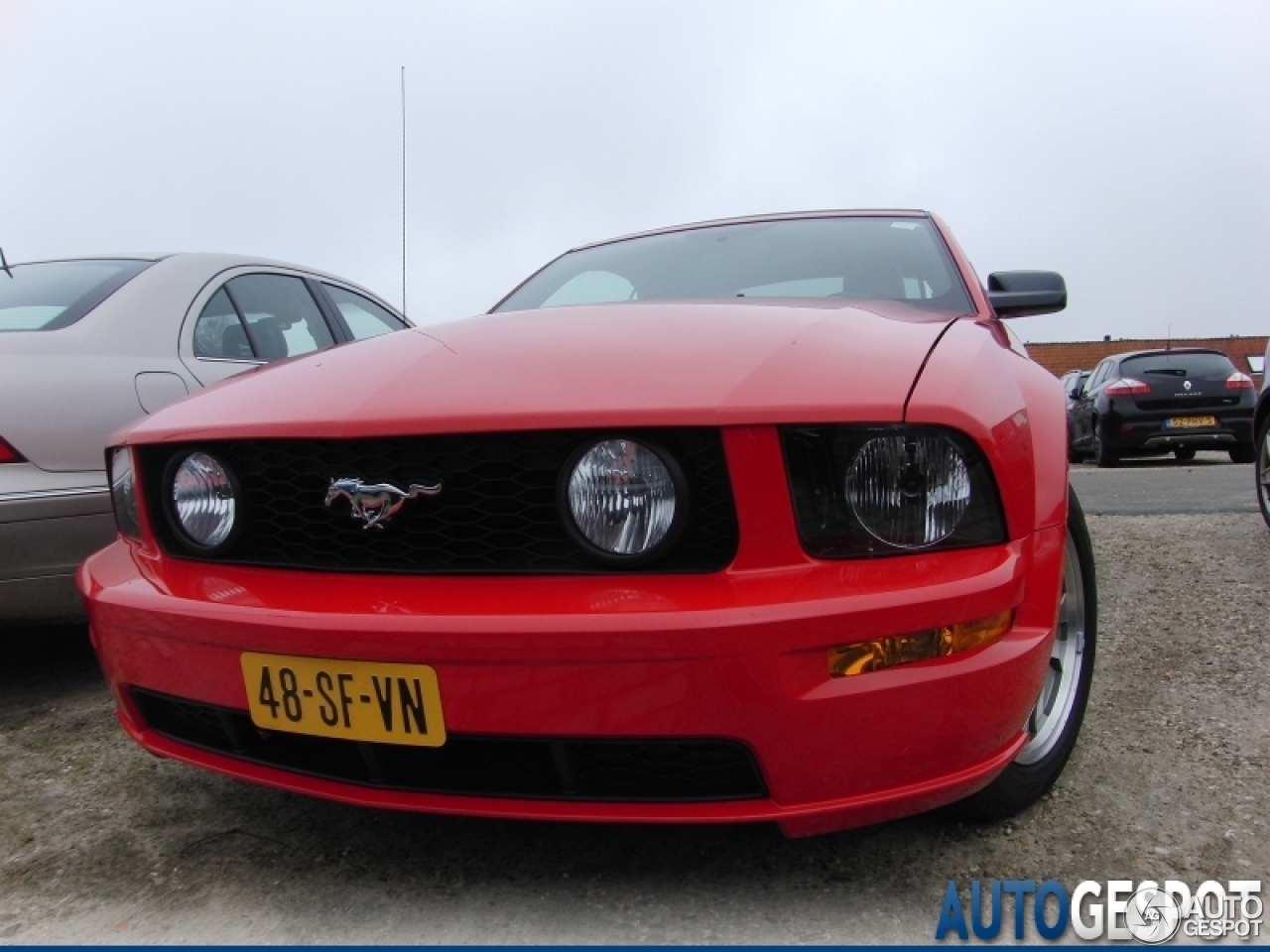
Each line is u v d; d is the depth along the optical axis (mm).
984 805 1699
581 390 1426
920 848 1696
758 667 1291
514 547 1425
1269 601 3107
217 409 1690
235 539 1612
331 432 1477
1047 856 1654
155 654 1609
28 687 2740
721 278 2516
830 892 1582
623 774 1409
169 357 2928
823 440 1370
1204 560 3736
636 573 1374
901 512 1384
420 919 1544
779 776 1329
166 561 1701
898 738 1346
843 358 1493
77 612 2494
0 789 2053
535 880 1652
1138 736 2121
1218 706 2264
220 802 1979
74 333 2693
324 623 1408
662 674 1298
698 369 1451
